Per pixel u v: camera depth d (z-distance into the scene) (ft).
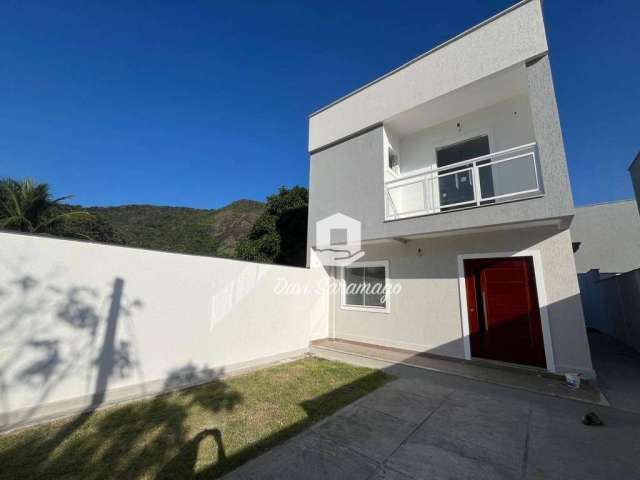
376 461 8.45
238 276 20.06
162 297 15.75
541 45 17.16
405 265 25.50
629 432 10.41
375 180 24.62
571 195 15.17
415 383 16.17
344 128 27.78
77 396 12.26
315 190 29.35
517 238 19.80
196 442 9.49
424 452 8.98
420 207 26.55
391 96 24.75
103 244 13.67
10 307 10.86
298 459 8.51
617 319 29.66
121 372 13.74
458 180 24.61
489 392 14.75
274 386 15.69
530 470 8.03
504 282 20.39
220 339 18.39
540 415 11.92
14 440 9.48
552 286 18.21
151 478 7.50
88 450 8.92
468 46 20.57
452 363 20.29
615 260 48.52
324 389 15.17
